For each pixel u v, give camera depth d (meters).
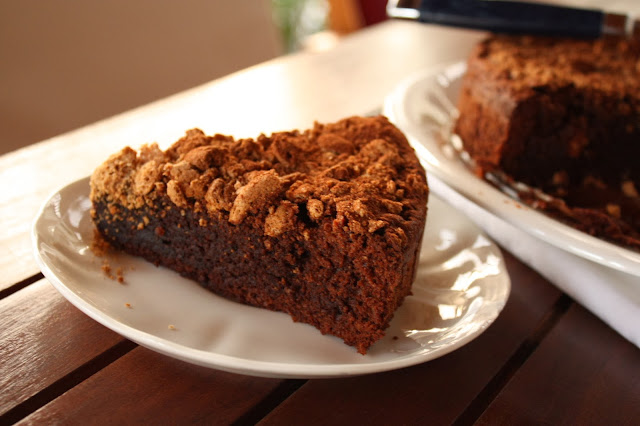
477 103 0.42
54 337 0.28
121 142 0.40
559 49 0.45
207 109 0.44
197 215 0.30
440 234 0.33
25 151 0.39
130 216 0.31
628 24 0.44
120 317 0.28
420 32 0.59
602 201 0.41
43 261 0.28
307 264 0.29
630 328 0.29
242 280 0.30
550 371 0.28
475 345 0.29
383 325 0.29
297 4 0.96
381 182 0.30
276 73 0.49
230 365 0.25
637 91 0.41
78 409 0.26
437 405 0.27
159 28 0.64
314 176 0.30
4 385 0.26
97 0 0.59
